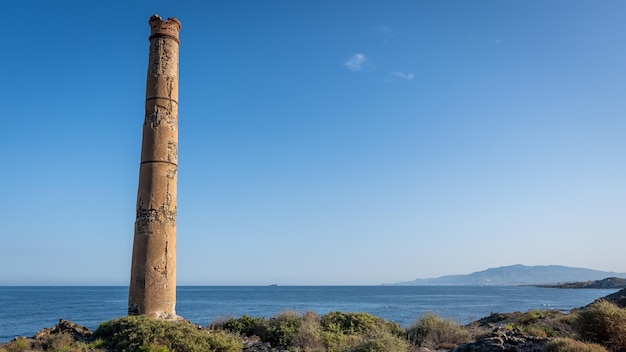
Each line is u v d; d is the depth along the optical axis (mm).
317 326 22109
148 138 22594
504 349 16438
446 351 19250
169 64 23703
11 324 62062
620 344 17406
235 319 24344
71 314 78188
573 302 115062
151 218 21641
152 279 21062
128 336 17531
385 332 19984
